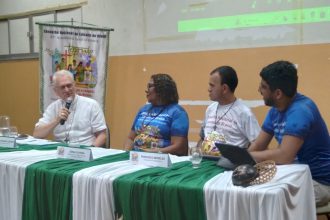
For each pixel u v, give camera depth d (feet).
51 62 14.24
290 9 11.29
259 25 11.78
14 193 6.97
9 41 17.88
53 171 6.40
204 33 12.78
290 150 6.29
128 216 5.68
